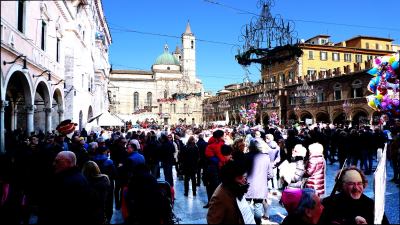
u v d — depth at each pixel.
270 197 11.17
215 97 84.00
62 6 10.52
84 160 8.55
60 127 11.75
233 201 4.48
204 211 9.64
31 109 13.10
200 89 98.38
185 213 9.41
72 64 22.48
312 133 18.33
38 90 16.91
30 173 7.19
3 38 4.00
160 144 13.03
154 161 12.90
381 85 9.95
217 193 4.50
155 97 112.38
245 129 23.48
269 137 12.02
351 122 42.75
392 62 9.53
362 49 57.31
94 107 38.12
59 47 16.19
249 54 14.83
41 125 20.06
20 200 6.31
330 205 4.86
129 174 7.34
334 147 19.39
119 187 9.44
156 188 4.43
